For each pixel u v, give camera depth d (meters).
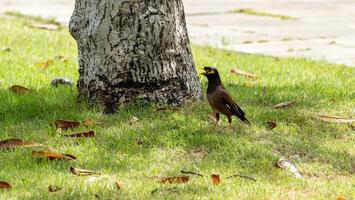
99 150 10.69
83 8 12.06
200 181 9.74
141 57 11.92
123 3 11.70
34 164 10.21
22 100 12.80
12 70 15.30
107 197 9.18
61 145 10.95
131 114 11.85
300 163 10.47
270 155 10.55
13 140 10.77
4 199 9.05
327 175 10.22
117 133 11.25
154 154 10.62
